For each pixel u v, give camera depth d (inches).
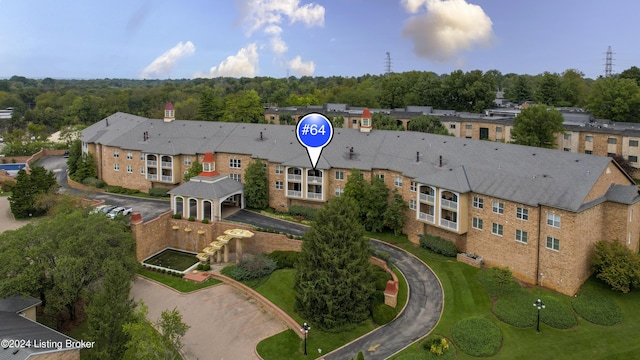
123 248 2032.5
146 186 3307.1
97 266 1888.5
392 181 2568.9
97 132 3700.8
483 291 1923.0
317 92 6786.4
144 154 3240.7
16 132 5649.6
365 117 2871.6
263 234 2439.7
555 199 1872.5
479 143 2423.7
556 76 5580.7
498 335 1653.5
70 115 6929.1
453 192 2176.4
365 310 1830.7
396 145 2716.5
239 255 2377.0
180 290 2142.0
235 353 1696.6
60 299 1797.5
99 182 3454.7
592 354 1556.3
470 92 5123.0
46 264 1824.6
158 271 2322.8
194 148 3174.2
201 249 2578.7
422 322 1780.3
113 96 7076.8
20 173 3029.0
